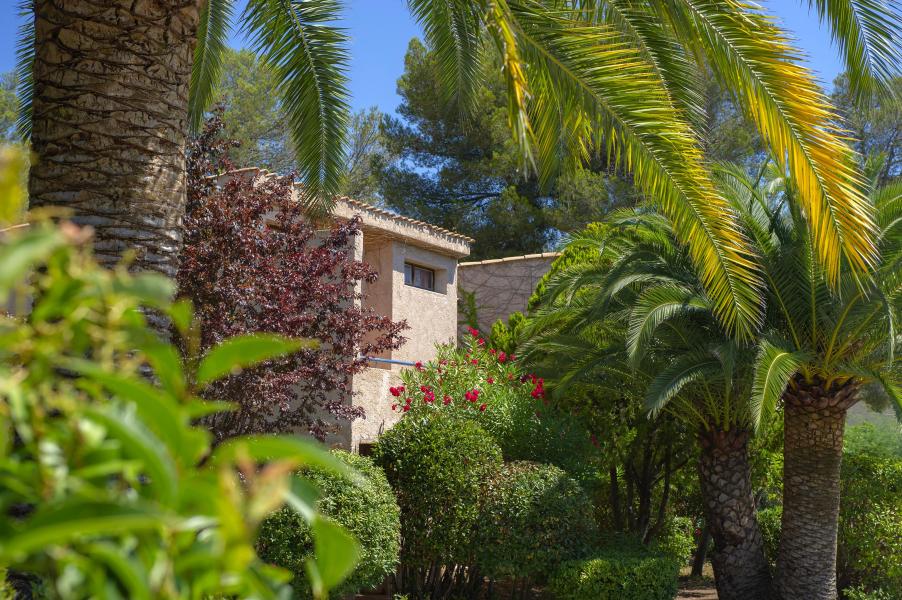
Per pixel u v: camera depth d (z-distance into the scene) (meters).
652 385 9.78
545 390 12.88
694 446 13.06
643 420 13.09
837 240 6.74
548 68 6.55
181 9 4.97
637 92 6.46
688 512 14.68
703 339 10.49
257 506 0.78
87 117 4.70
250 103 25.02
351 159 26.97
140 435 0.83
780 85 6.49
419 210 25.47
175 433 0.88
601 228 13.97
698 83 7.27
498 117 24.61
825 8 6.82
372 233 14.26
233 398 7.88
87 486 0.85
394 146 26.22
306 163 8.79
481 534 9.69
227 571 0.85
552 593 9.74
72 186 4.66
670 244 10.56
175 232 4.92
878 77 6.90
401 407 11.58
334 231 9.58
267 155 25.61
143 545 0.86
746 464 11.47
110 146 4.70
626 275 10.16
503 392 11.59
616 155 6.95
